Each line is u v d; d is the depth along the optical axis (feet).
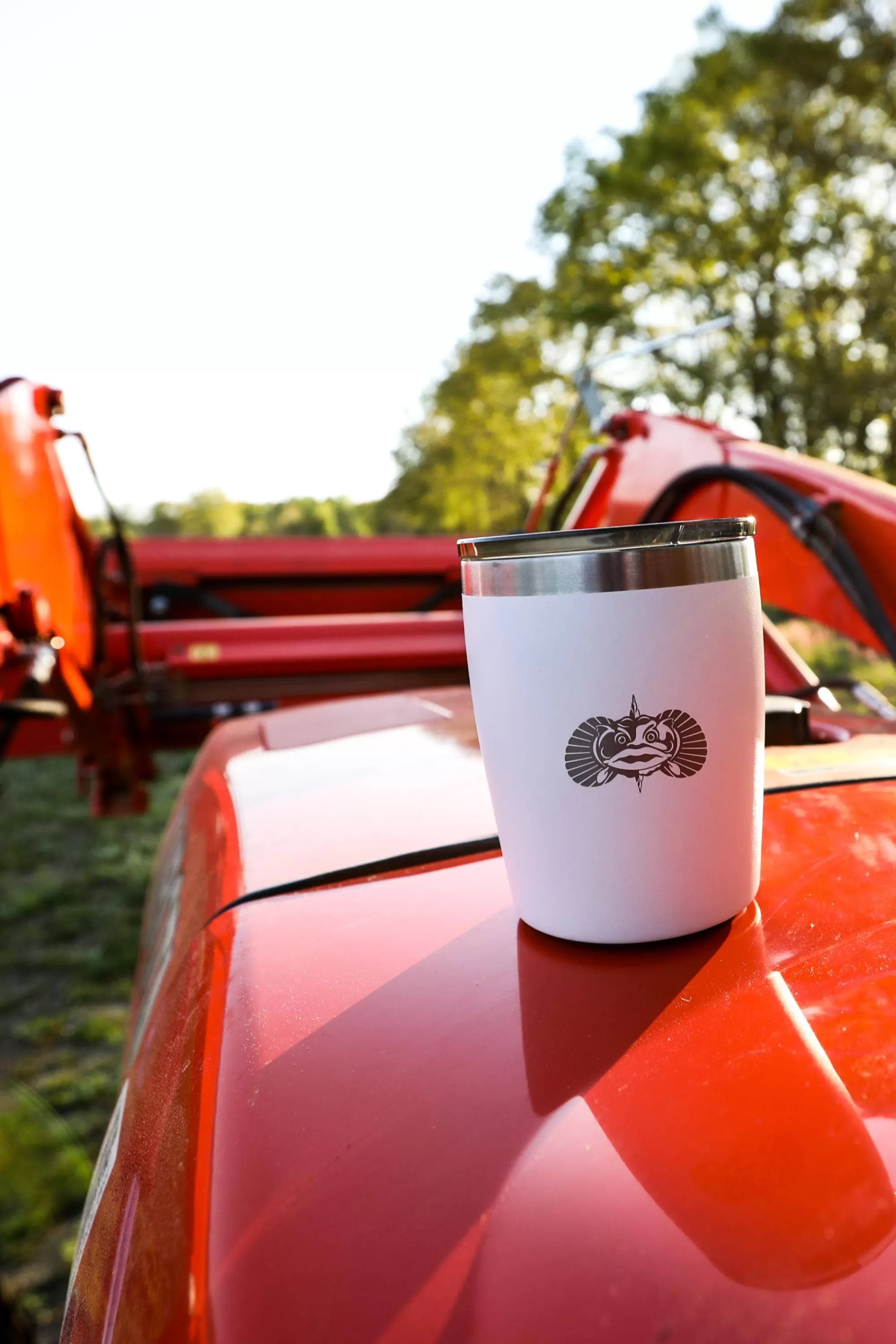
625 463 6.71
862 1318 0.70
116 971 10.86
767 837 1.80
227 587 15.96
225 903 1.88
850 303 48.70
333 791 2.55
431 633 10.59
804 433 48.70
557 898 1.41
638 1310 0.74
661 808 1.32
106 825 17.88
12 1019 9.84
